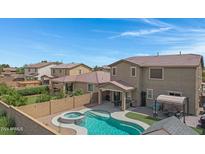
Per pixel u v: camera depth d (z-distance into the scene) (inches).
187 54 1151.6
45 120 905.5
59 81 1617.9
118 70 1257.4
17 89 1626.5
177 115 909.8
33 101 1341.0
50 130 496.1
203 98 1146.0
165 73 1076.5
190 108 991.0
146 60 1232.8
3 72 3590.1
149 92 1147.9
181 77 1017.5
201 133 698.2
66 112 1035.9
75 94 1327.5
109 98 1348.4
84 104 1213.1
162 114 979.3
